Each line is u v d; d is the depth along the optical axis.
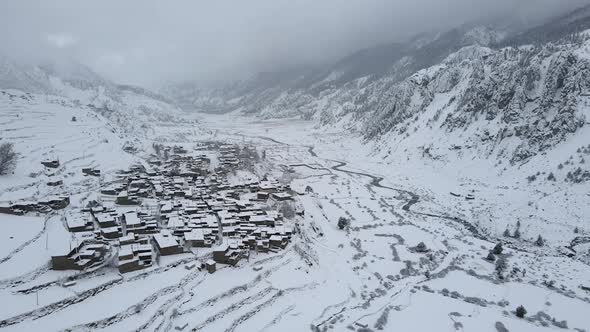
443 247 119.75
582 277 102.81
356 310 85.75
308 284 92.56
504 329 80.56
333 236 124.69
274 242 104.12
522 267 107.00
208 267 88.94
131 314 71.69
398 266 106.75
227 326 74.62
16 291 70.88
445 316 84.81
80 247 86.31
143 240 94.88
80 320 67.31
